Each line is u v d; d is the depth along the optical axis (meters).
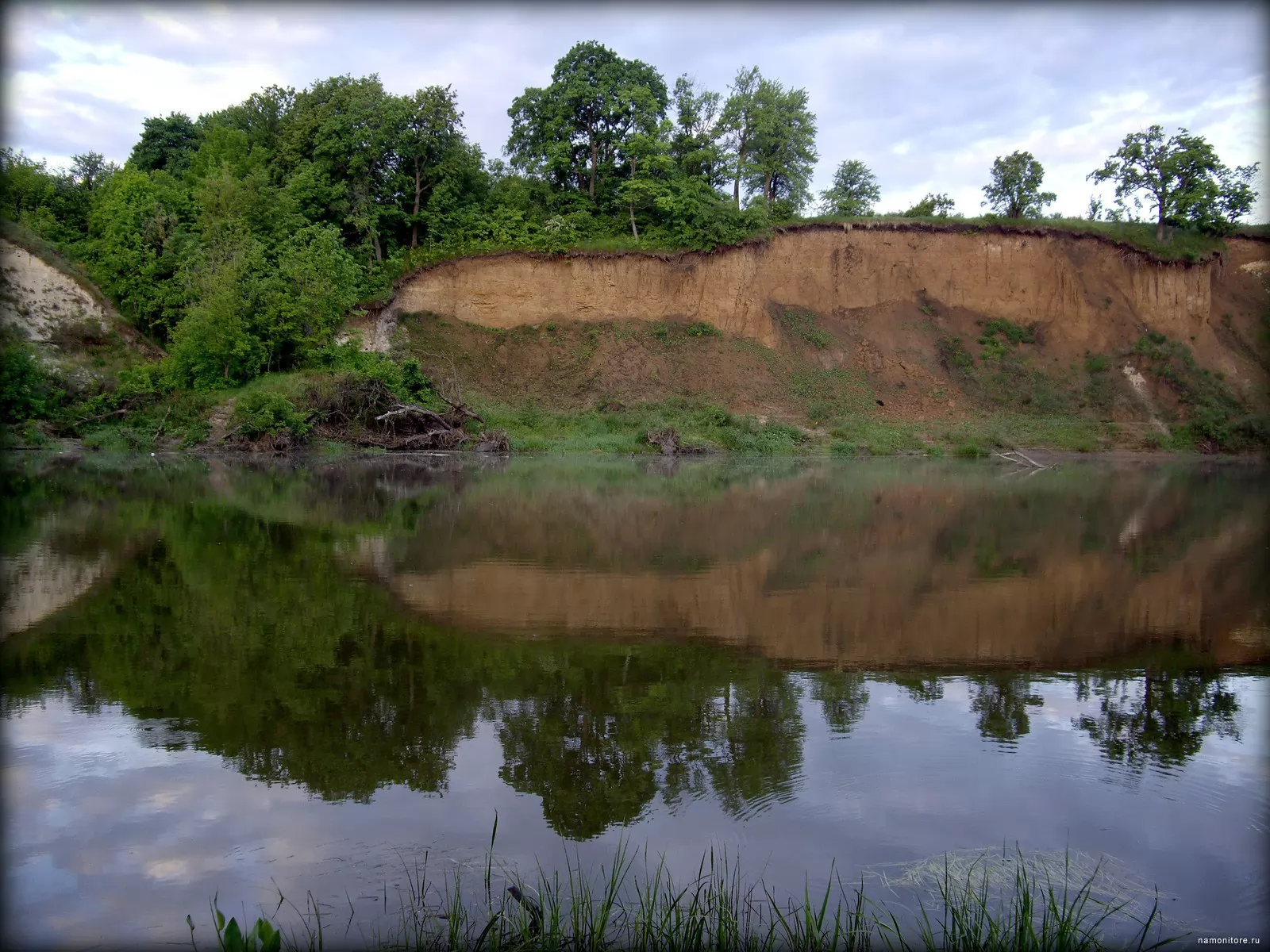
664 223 47.00
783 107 51.12
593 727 5.89
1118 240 46.69
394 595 9.67
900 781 5.17
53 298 35.50
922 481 26.55
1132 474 30.31
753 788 5.03
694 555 12.74
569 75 49.22
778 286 45.78
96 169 50.97
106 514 15.84
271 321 34.91
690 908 3.82
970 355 44.66
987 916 3.84
